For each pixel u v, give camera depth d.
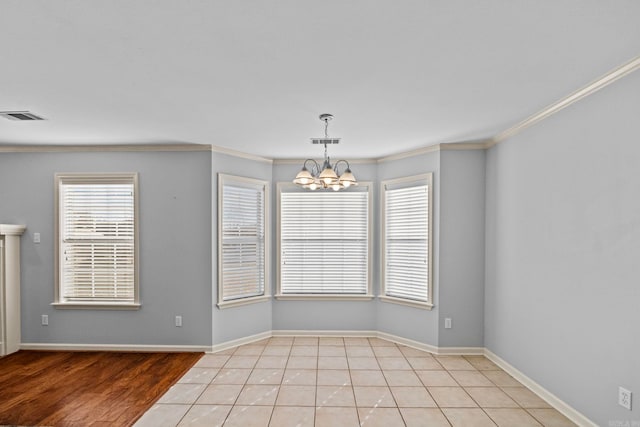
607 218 2.61
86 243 4.68
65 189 4.69
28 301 4.66
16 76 2.53
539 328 3.41
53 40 2.05
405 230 4.96
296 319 5.31
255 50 2.17
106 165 4.65
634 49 2.18
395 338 5.03
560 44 2.12
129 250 4.66
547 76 2.57
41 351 4.62
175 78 2.57
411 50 2.18
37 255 4.66
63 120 3.55
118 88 2.75
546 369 3.31
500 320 4.14
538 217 3.42
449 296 4.53
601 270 2.66
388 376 3.88
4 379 3.79
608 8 1.75
